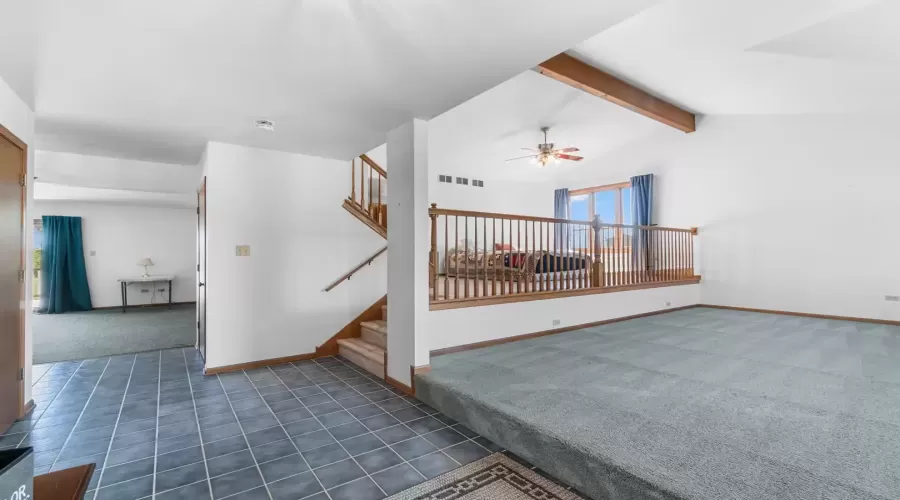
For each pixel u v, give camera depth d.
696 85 5.27
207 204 3.82
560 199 8.92
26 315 2.89
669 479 1.58
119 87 2.61
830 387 2.63
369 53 2.20
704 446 1.85
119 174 4.68
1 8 1.73
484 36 2.03
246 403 3.05
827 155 5.59
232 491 1.92
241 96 2.78
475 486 1.94
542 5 1.77
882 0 2.97
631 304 5.51
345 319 4.57
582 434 1.98
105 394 3.26
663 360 3.33
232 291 3.93
